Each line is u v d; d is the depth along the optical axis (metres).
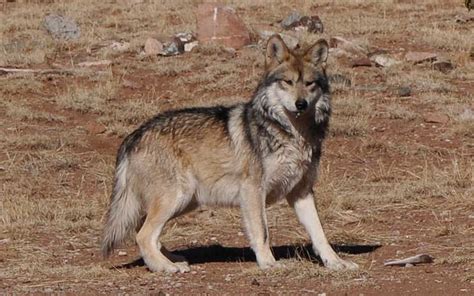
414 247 27.05
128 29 60.78
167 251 26.22
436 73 48.50
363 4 66.56
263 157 24.52
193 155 25.09
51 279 24.53
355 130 40.09
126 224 25.67
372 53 52.09
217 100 44.81
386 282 22.95
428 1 67.06
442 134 40.12
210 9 54.88
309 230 25.06
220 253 27.56
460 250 26.30
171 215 25.12
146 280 24.09
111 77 48.16
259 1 68.44
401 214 30.88
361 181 34.91
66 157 38.12
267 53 24.97
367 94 45.59
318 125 24.86
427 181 33.75
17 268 25.80
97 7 69.19
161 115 25.81
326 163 37.28
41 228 30.25
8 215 31.16
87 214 31.56
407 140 39.66
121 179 25.64
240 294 22.25
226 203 25.36
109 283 23.91
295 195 25.27
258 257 24.58
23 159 37.91
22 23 62.00
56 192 34.75
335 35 56.75
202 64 50.47
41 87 46.97
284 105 24.23
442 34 55.31
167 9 67.31
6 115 43.28
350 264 24.48
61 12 67.00
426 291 22.08
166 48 53.16
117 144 40.12
